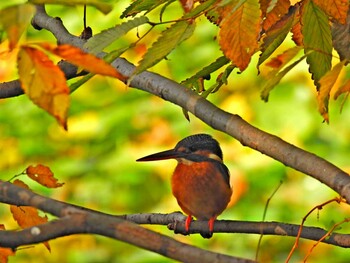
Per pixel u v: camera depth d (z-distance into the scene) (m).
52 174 5.33
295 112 13.46
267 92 4.13
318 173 4.78
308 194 12.91
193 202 7.48
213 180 7.46
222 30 4.46
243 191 12.92
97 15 13.84
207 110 5.28
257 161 13.05
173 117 13.98
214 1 4.49
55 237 3.65
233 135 5.13
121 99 14.49
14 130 14.66
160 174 13.73
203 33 14.13
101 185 13.87
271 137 4.98
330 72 4.15
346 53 5.00
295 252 12.86
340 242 5.73
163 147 13.89
